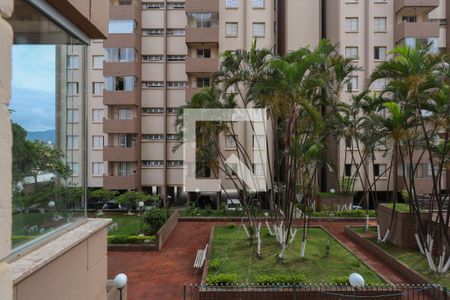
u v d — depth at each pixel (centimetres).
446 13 2448
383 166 2280
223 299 810
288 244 1170
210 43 2336
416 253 1157
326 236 1375
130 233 1553
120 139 2352
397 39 2342
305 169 1243
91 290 383
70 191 395
